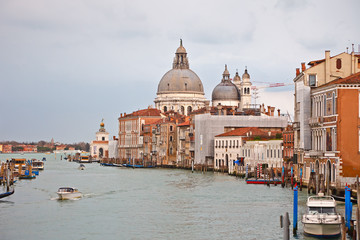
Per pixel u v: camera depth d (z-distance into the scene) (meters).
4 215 73.69
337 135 81.31
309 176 91.31
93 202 85.38
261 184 109.00
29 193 98.00
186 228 64.25
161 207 79.19
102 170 189.62
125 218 70.69
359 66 92.81
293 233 58.91
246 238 58.91
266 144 130.38
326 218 56.91
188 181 123.69
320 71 92.69
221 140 163.50
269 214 71.50
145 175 151.88
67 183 121.38
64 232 63.03
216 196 90.00
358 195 56.41
